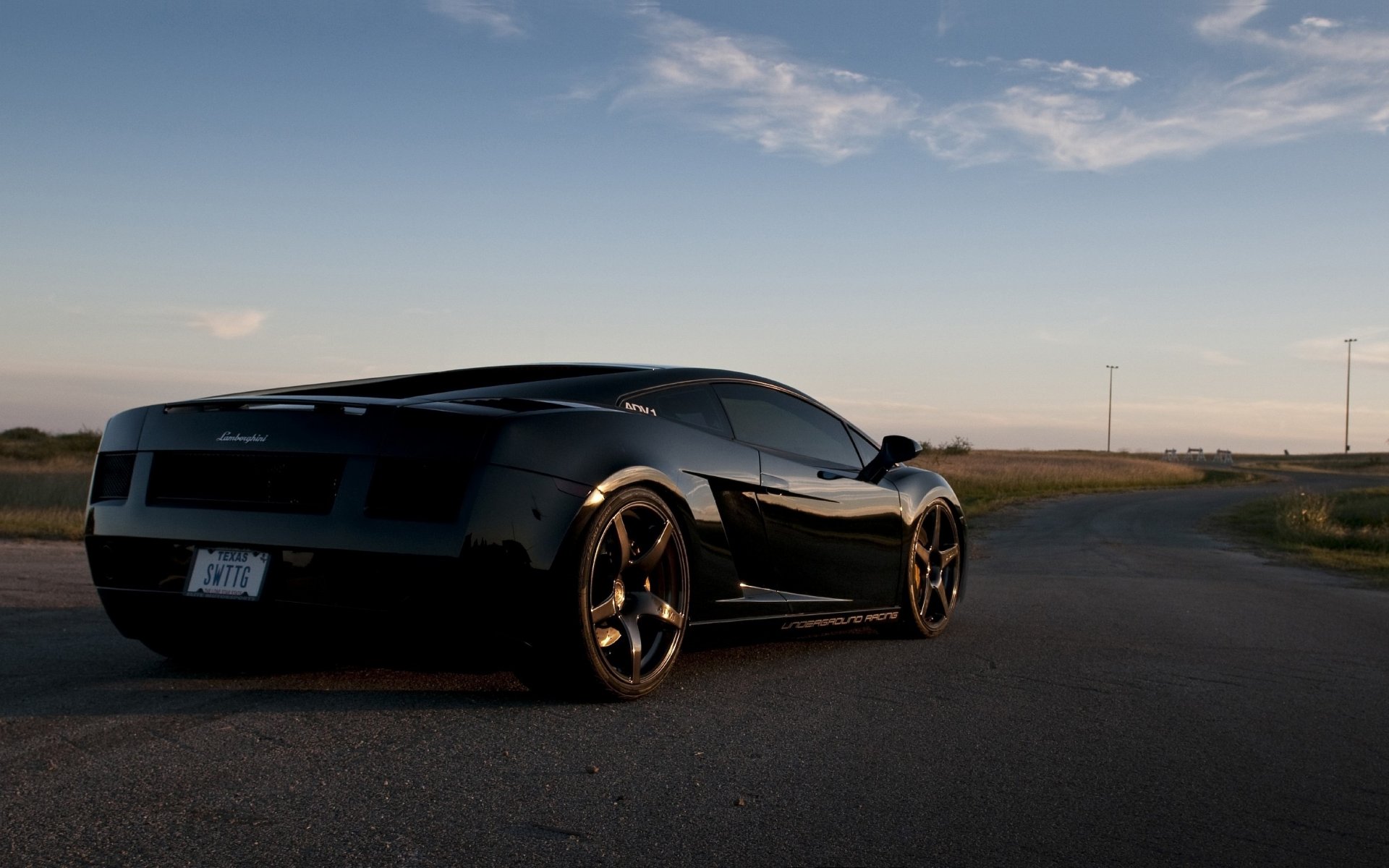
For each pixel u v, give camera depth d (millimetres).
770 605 4012
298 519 3041
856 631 5246
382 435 3037
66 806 2244
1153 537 17766
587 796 2430
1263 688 4109
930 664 4344
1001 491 38875
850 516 4508
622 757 2740
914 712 3438
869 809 2445
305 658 3816
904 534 4910
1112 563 11617
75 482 20109
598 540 3164
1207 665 4566
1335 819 2527
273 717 2998
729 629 3828
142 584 3285
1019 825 2383
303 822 2186
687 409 3906
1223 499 35750
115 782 2406
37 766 2506
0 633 4445
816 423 4680
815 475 4348
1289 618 6504
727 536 3791
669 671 3781
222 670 3625
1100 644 5062
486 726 2967
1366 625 6344
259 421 3178
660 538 3441
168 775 2465
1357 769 2982
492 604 2965
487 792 2420
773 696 3566
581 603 3117
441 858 2025
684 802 2422
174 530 3197
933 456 60312
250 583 3090
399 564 2928
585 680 3203
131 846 2037
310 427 3105
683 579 3553
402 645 3066
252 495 3154
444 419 3023
